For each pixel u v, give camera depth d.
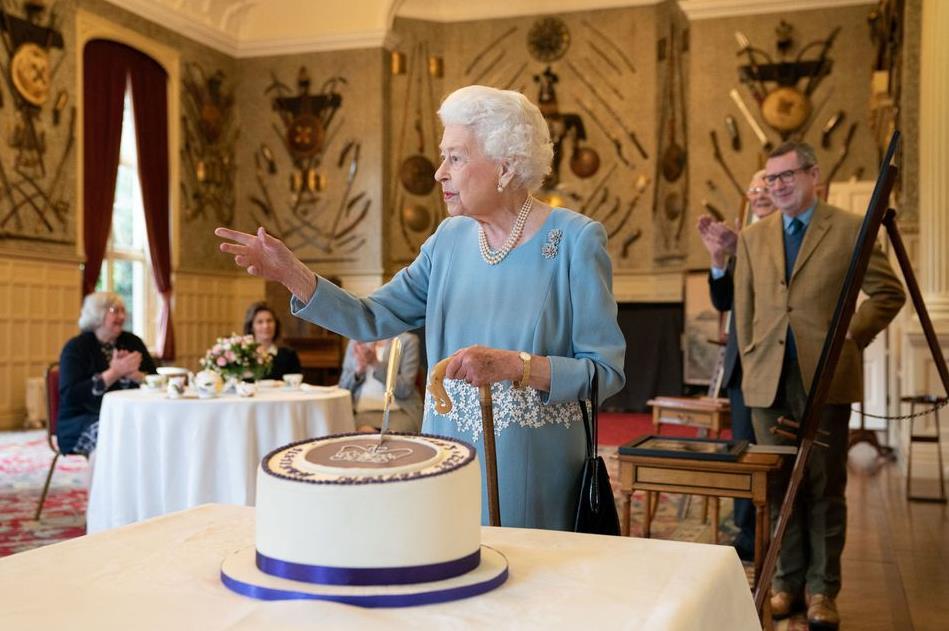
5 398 9.14
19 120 9.31
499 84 12.80
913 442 6.12
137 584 1.03
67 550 1.17
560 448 1.78
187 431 3.84
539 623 0.90
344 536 0.96
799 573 3.21
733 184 10.70
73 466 6.52
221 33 12.45
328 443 1.15
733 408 3.69
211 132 12.41
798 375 3.09
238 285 12.98
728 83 10.77
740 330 3.28
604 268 1.79
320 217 12.72
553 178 12.52
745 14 10.72
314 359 11.41
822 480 3.06
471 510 1.04
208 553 1.16
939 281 6.18
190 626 0.88
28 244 9.41
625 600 0.98
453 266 1.88
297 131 12.79
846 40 10.47
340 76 12.65
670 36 11.81
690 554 1.18
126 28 10.84
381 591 0.94
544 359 1.63
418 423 5.12
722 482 2.62
